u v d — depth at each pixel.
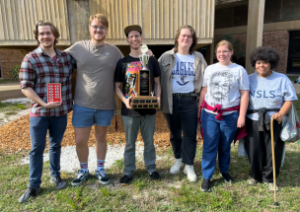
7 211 2.50
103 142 2.98
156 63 2.84
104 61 2.68
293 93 2.60
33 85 2.49
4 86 11.98
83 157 2.97
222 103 2.72
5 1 5.12
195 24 5.51
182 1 5.40
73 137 4.54
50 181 3.02
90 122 2.81
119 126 5.11
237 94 2.74
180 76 2.90
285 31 13.92
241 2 12.70
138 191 2.84
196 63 2.92
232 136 2.80
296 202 2.60
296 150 3.95
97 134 2.92
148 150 3.01
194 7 5.45
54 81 2.54
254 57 2.68
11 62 15.15
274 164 2.61
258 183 2.96
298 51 13.98
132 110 2.75
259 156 2.81
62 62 2.58
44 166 3.45
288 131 2.62
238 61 13.58
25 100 8.35
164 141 4.32
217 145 2.83
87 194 2.79
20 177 3.14
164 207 2.57
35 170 2.70
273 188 2.82
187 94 2.92
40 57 2.45
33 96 2.43
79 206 2.57
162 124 5.25
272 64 2.64
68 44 5.34
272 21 14.42
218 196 2.74
